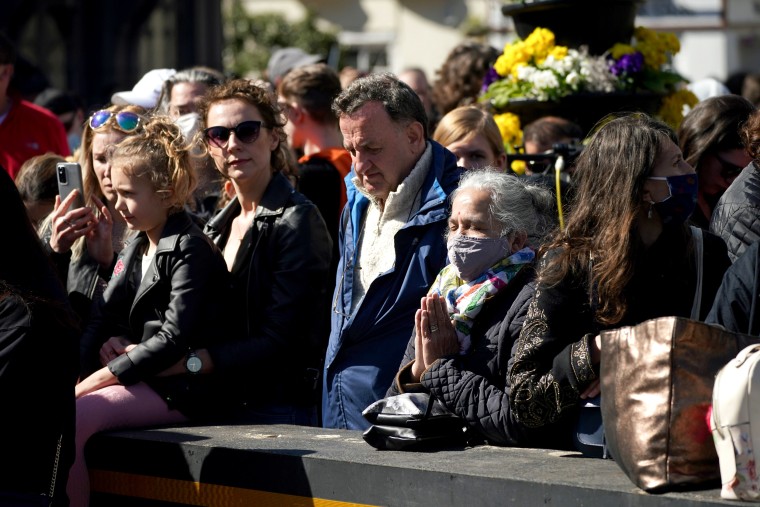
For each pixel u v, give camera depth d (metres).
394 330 11.23
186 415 11.62
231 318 11.88
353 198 12.06
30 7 39.03
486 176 9.95
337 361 11.53
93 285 12.76
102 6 41.28
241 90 12.14
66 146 19.97
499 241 9.72
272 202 12.05
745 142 10.29
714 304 8.47
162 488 10.48
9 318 9.04
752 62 50.28
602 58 15.59
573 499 7.72
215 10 43.34
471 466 8.57
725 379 7.15
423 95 21.19
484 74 19.06
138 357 11.27
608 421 7.80
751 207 10.07
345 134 11.38
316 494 9.27
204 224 13.27
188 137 14.11
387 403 9.62
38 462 9.17
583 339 8.49
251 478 9.74
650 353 7.50
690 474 7.39
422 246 11.09
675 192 8.54
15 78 23.55
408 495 8.66
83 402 11.14
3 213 9.09
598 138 8.82
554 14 15.69
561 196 11.70
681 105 16.58
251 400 11.98
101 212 12.80
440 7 65.06
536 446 9.34
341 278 11.84
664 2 38.47
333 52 30.58
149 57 42.62
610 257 8.47
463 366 9.66
